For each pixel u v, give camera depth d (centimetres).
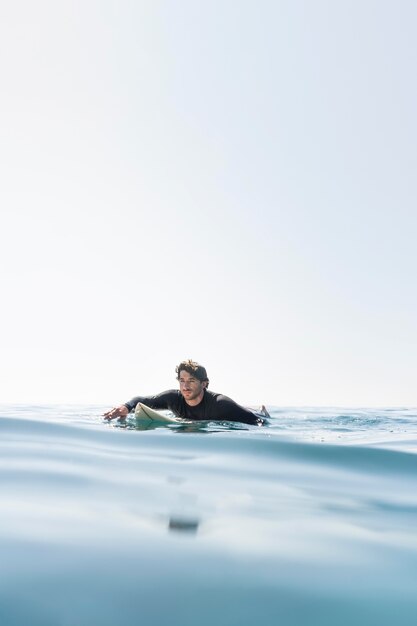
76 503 209
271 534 184
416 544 180
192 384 561
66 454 324
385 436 475
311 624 124
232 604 131
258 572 151
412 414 951
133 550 162
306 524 198
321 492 252
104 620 122
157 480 260
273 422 604
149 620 122
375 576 152
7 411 766
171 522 191
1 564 147
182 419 564
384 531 193
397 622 126
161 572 147
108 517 193
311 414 873
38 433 409
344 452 355
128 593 134
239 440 396
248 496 236
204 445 376
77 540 168
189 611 127
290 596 137
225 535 180
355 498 242
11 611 124
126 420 530
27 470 270
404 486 269
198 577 145
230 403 564
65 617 122
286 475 287
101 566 149
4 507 200
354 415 860
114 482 250
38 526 179
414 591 143
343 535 187
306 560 162
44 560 151
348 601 136
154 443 381
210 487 250
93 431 430
